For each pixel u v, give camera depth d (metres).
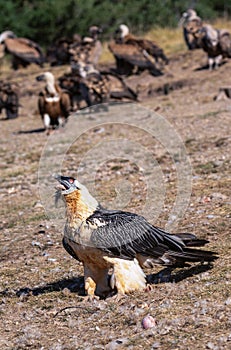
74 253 16.59
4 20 90.44
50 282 18.86
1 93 54.38
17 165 36.50
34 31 91.94
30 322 16.28
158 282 17.23
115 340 14.44
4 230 24.55
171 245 16.34
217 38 59.84
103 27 93.19
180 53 68.38
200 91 53.59
